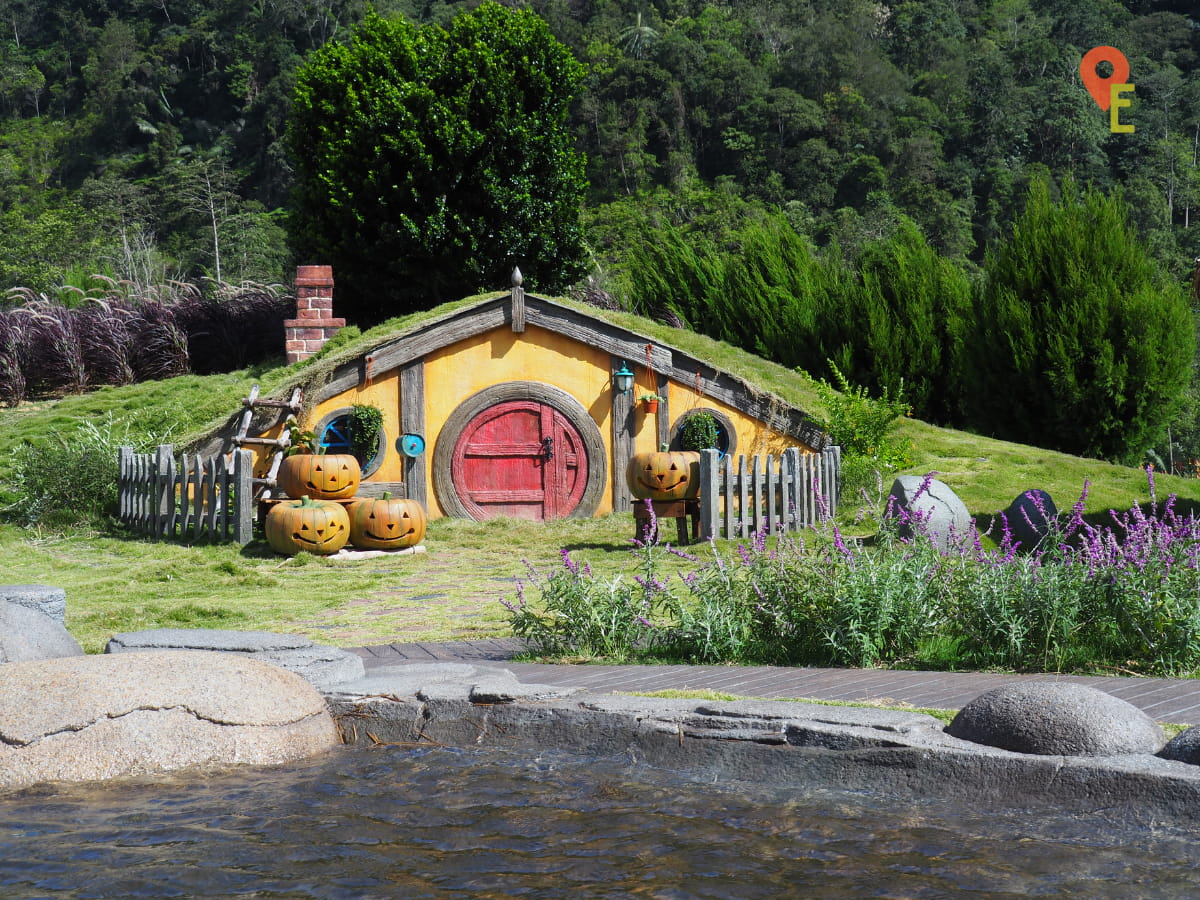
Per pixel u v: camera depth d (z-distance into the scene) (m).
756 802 3.96
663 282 24.98
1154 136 124.38
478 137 20.27
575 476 16.77
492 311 16.50
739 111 123.50
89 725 4.60
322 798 4.17
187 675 4.92
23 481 15.68
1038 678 5.58
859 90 128.00
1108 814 3.56
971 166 121.94
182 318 21.84
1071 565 6.48
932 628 6.45
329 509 13.37
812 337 22.95
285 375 17.48
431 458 16.41
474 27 21.59
